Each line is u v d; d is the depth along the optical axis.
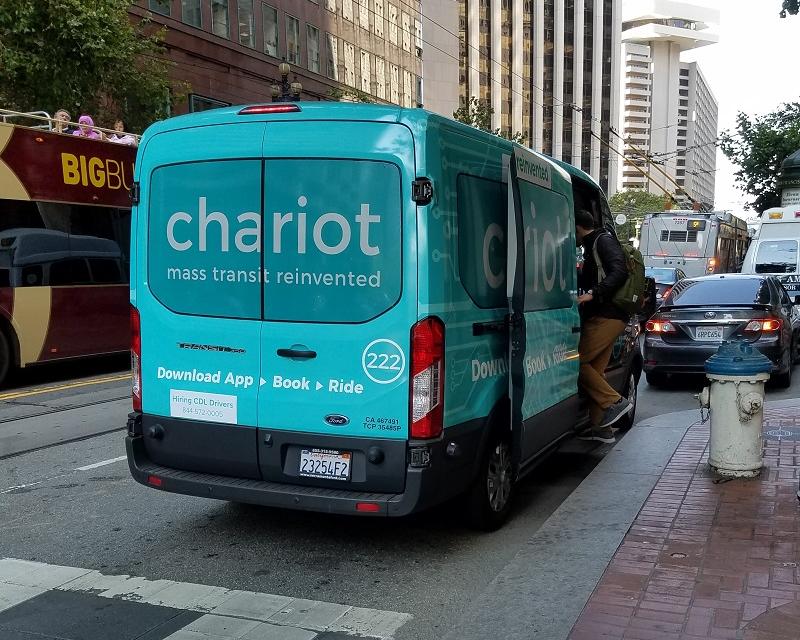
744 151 33.22
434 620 4.00
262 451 4.66
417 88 58.91
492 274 5.00
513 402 5.13
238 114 4.67
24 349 11.66
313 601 4.22
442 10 65.38
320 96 43.22
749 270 19.62
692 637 3.55
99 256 12.94
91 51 17.44
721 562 4.41
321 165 4.49
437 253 4.37
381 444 4.41
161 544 5.09
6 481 6.53
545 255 5.70
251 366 4.67
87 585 4.43
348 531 5.32
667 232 28.98
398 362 4.37
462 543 5.11
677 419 8.60
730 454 6.11
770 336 10.51
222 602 4.20
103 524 5.47
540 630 3.77
